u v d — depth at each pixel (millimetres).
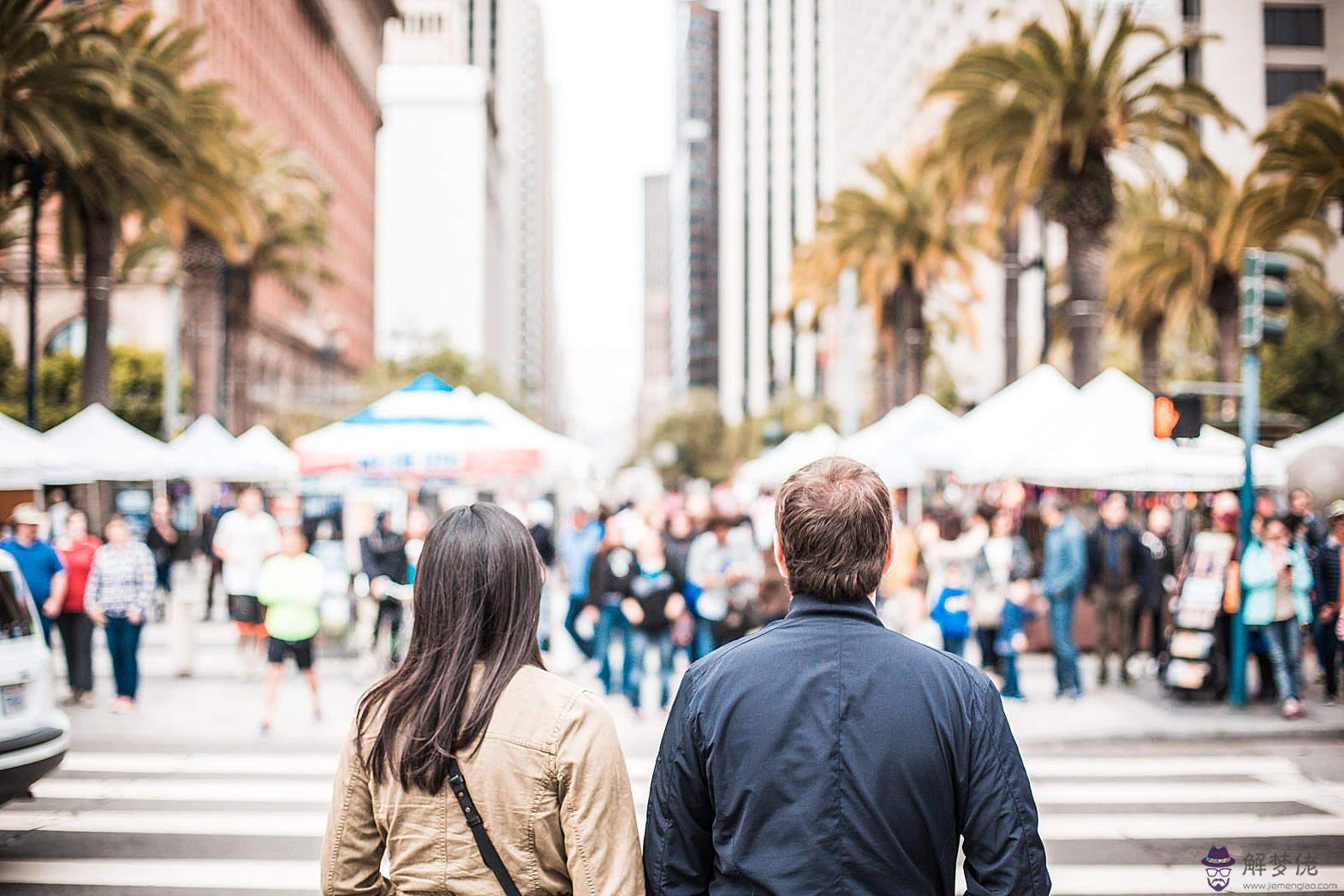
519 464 12336
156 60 19766
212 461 21016
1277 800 7699
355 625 14297
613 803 2176
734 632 10930
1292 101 15891
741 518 11039
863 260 29141
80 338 42969
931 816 2049
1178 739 9797
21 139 17688
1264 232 17531
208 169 22625
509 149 186375
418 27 157250
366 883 2293
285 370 68062
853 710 2084
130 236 32250
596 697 2275
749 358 130250
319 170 82500
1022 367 48344
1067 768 8734
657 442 88000
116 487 27406
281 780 8375
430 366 63625
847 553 2229
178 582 13312
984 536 11891
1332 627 11312
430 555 2309
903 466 19812
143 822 7188
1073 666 11469
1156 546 13047
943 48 60188
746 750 2092
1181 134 19188
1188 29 37031
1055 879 5980
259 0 65438
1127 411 13758
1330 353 27203
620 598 10930
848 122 90062
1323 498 14156
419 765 2150
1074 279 19609
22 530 11031
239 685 12633
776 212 129625
